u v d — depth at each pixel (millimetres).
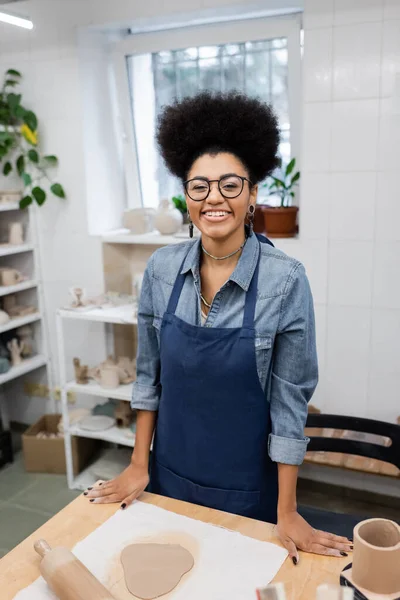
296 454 1226
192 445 1325
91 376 2785
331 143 2289
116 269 2979
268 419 1300
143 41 2764
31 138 2773
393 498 2553
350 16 2154
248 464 1302
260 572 1038
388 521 1011
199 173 1186
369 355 2436
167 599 972
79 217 2895
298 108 2615
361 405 2498
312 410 2564
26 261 3074
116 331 2980
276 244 2480
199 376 1265
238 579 1020
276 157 1281
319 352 2514
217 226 1188
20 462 3062
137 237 2758
